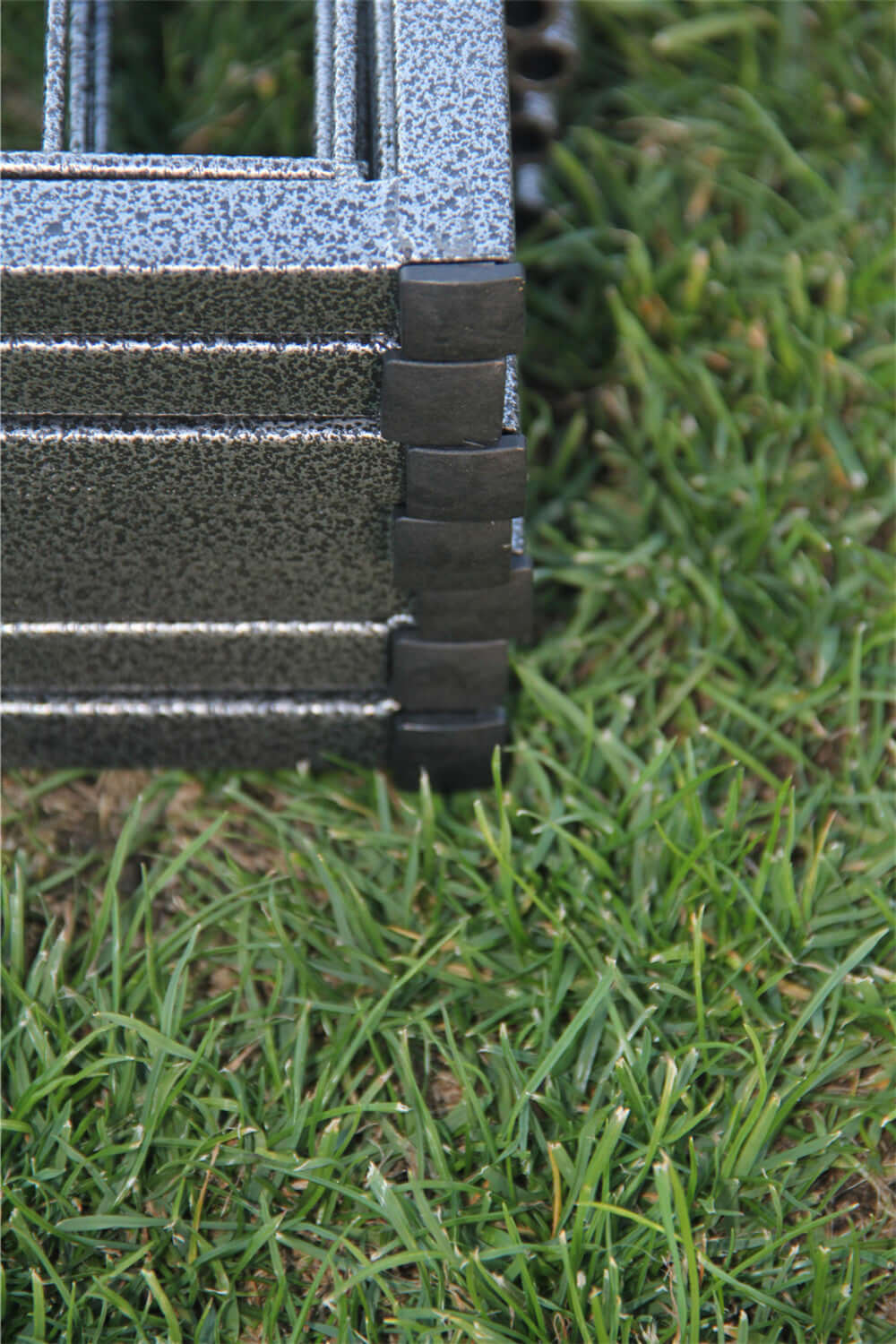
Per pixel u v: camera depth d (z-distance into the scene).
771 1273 0.69
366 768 0.75
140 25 0.84
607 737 0.75
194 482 0.69
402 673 0.73
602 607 0.78
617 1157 0.70
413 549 0.70
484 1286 0.69
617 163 0.84
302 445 0.68
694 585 0.77
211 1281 0.69
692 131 0.84
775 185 0.84
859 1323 0.69
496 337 0.66
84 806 0.75
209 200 0.66
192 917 0.73
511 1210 0.69
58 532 0.70
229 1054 0.72
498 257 0.66
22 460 0.69
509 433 0.68
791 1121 0.71
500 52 0.68
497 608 0.71
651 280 0.81
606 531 0.78
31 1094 0.70
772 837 0.72
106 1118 0.70
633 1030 0.70
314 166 0.67
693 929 0.72
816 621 0.77
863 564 0.78
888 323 0.81
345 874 0.73
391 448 0.69
